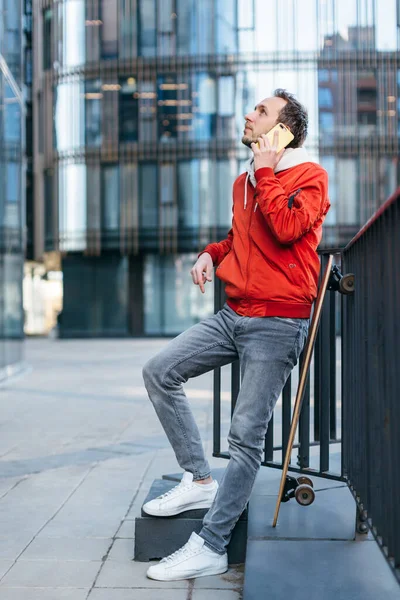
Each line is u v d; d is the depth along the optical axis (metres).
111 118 31.12
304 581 2.67
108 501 4.57
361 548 3.00
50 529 3.98
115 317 32.38
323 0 29.39
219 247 3.62
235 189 3.33
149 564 3.41
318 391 3.89
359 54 29.45
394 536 2.26
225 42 30.09
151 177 31.00
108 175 31.28
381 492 2.49
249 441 3.17
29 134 35.84
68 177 31.67
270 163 3.05
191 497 3.42
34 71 34.06
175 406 3.38
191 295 31.97
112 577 3.23
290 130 3.17
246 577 2.73
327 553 2.93
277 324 3.13
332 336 3.75
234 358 3.38
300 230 2.99
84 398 10.31
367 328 2.80
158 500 3.43
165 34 30.53
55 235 32.09
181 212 30.80
